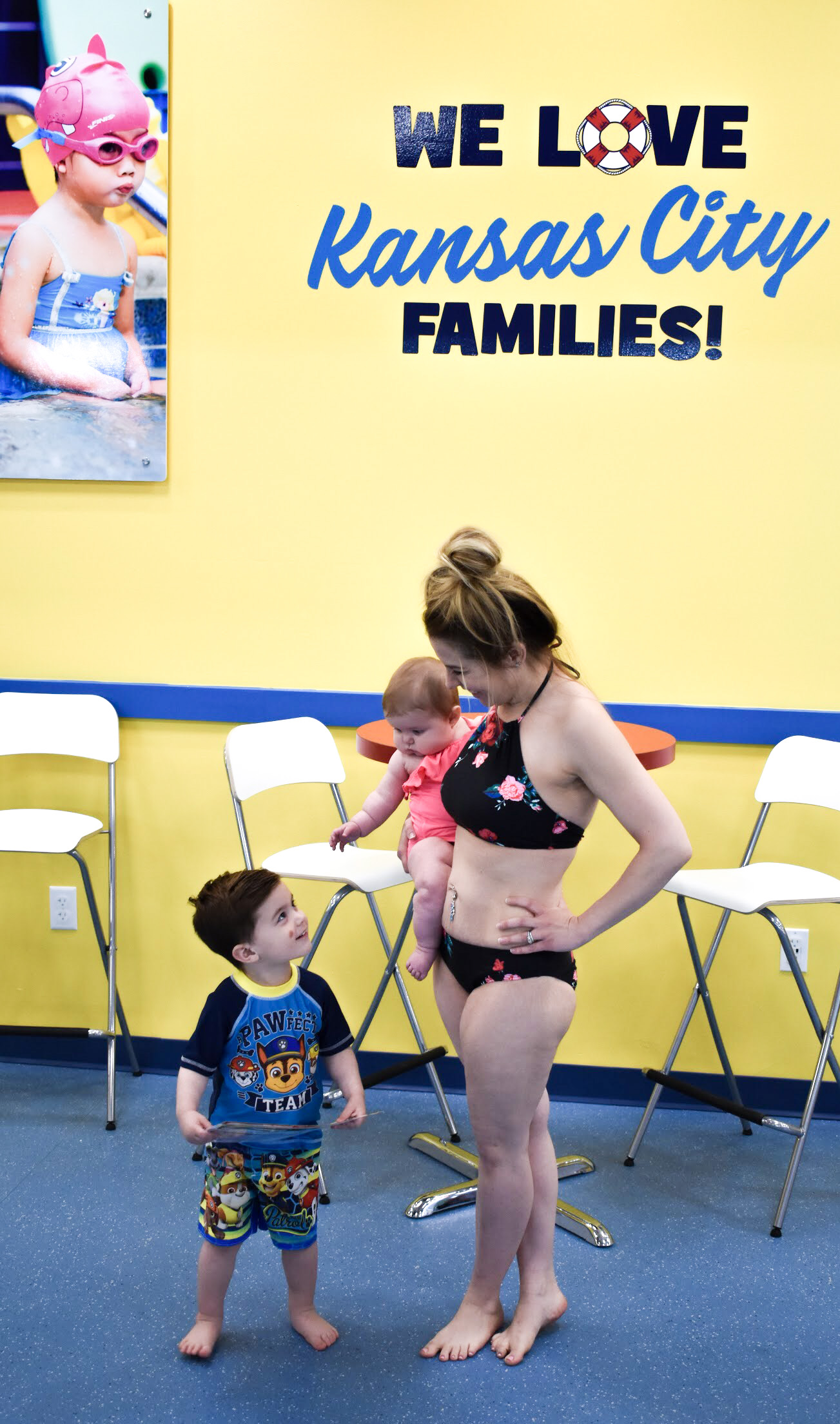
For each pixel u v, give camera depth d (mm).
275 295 3062
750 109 2891
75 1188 2639
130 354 3102
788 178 2906
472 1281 2133
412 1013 3016
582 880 3133
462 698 2920
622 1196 2674
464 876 1934
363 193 3008
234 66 2990
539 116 2939
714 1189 2719
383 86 2967
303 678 3186
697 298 2961
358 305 3047
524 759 1826
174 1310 2219
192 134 3021
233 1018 2014
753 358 2963
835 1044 3125
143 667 3229
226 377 3100
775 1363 2094
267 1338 2150
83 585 3219
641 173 2936
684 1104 3160
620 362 2996
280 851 3234
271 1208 2080
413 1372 2053
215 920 1992
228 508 3146
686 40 2881
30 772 3297
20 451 3162
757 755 3072
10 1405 1947
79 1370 2041
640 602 3068
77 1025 3342
